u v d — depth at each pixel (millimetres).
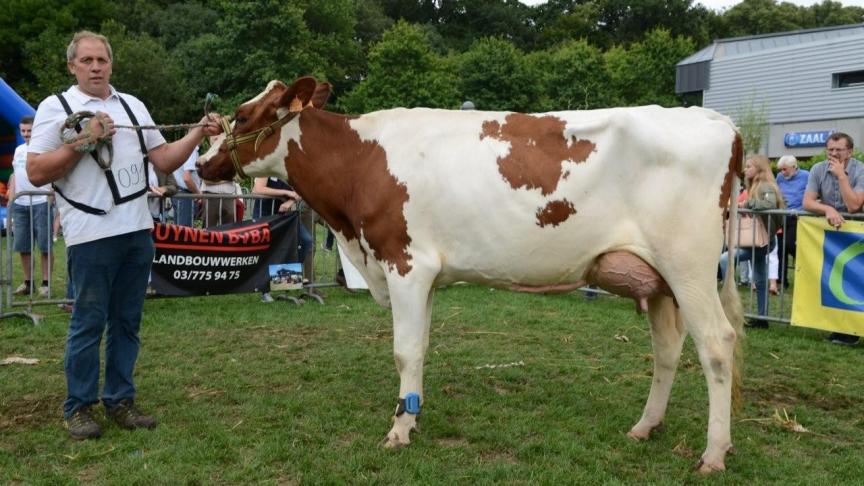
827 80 32469
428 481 3568
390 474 3629
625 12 74625
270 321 7375
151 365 5672
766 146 34219
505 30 74562
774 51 34219
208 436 4137
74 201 3953
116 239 4062
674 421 4504
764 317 7449
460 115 4109
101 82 3992
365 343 6508
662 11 73000
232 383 5227
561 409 4723
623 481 3635
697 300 3666
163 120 42094
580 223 3773
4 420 4410
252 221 8008
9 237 7035
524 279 3998
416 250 4004
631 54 53812
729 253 3855
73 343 4109
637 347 6473
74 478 3570
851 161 6867
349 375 5477
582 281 3979
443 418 4500
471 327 7270
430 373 5574
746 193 9422
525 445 4051
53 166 3766
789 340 6949
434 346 6469
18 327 6844
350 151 4254
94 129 3752
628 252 3725
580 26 73312
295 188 4496
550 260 3883
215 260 7734
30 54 42812
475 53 44656
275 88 4438
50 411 4570
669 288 3799
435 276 4047
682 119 3734
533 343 6609
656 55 53250
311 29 47969
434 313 7941
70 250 4043
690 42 54375
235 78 41938
